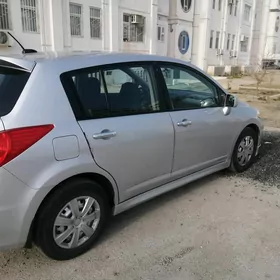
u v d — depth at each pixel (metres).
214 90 3.84
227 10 28.16
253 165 4.73
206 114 3.59
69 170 2.34
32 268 2.48
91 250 2.71
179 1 23.09
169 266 2.53
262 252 2.72
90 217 2.63
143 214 3.32
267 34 36.50
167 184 3.35
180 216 3.29
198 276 2.43
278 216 3.31
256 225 3.13
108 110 2.69
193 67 3.65
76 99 2.48
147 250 2.72
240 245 2.81
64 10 14.34
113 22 16.83
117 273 2.45
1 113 2.16
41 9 13.42
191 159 3.52
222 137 3.87
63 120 2.36
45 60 2.50
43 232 2.34
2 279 2.36
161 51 22.94
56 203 2.35
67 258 2.56
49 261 2.56
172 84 3.33
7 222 2.17
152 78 3.12
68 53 2.87
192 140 3.42
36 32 13.50
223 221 3.20
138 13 18.41
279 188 3.99
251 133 4.44
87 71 2.61
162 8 22.02
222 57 29.00
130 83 2.91
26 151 2.14
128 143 2.74
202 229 3.05
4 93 2.25
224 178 4.27
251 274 2.45
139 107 2.94
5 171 2.08
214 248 2.77
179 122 3.23
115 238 2.89
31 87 2.28
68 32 14.69
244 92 14.00
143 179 3.03
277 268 2.52
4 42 12.32
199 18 25.17
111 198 2.82
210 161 3.83
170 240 2.87
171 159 3.24
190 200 3.64
